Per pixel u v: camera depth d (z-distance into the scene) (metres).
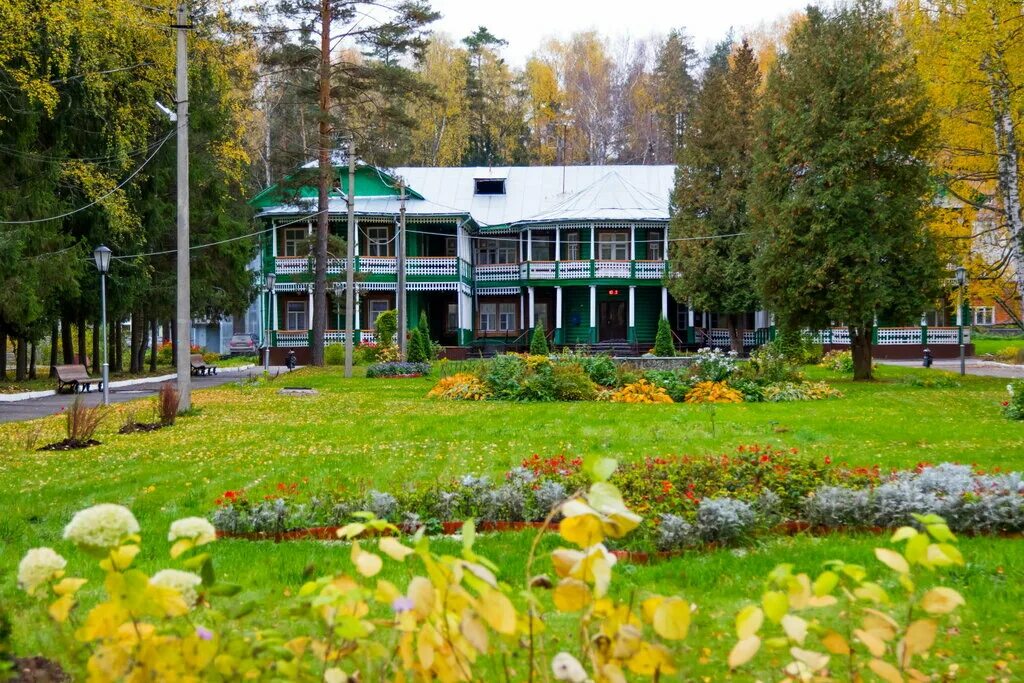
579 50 75.75
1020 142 21.89
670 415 16.36
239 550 6.29
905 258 23.72
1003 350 41.53
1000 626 4.69
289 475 9.62
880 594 2.60
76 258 24.14
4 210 22.09
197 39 23.91
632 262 43.69
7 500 8.45
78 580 2.93
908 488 6.96
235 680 2.58
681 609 2.51
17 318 22.78
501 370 21.59
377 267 42.03
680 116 68.94
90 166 23.17
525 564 5.81
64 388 25.00
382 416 16.52
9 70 19.16
